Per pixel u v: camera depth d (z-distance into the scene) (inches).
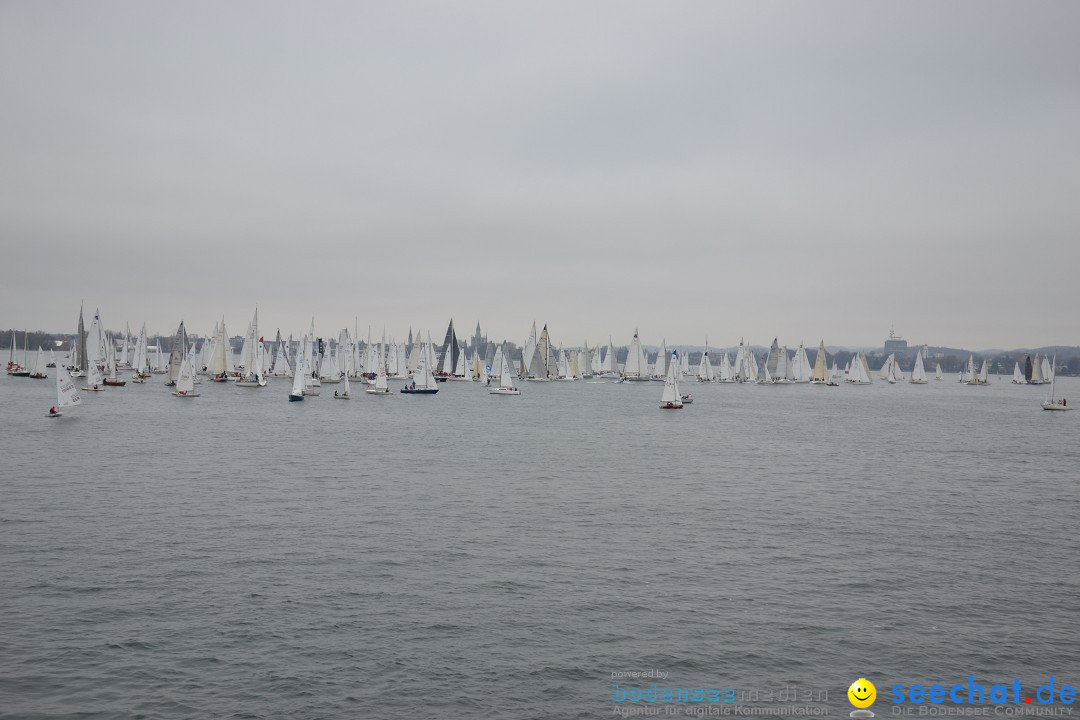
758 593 1732.3
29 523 2187.5
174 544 2004.2
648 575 1841.8
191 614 1530.5
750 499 2797.7
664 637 1487.5
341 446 4146.2
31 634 1419.8
